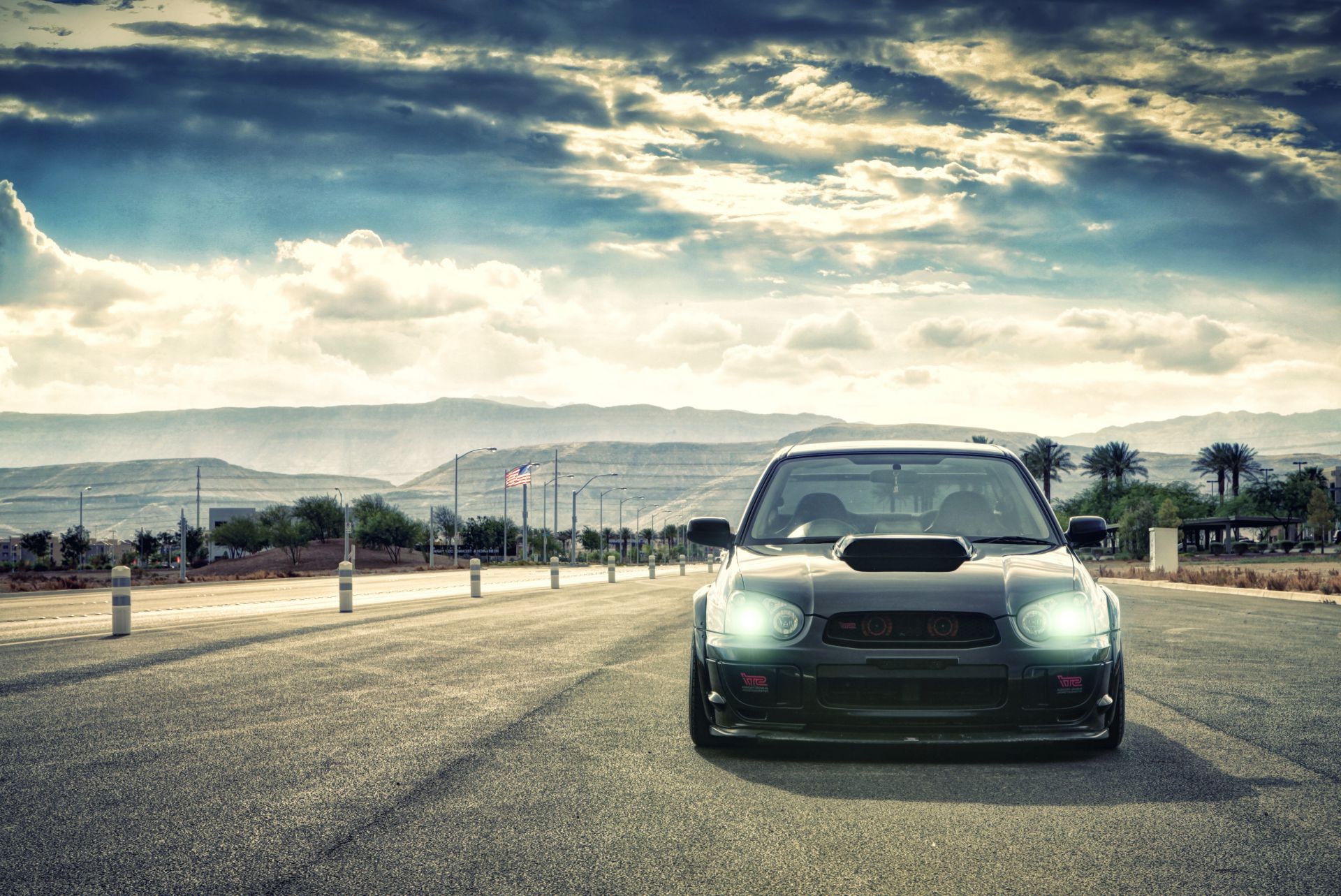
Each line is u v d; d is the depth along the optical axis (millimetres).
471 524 156000
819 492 7500
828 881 4258
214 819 5188
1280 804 5371
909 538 6492
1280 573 44719
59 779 6035
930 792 5637
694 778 5973
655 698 8898
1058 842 4750
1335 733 7215
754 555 6906
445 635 14875
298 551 131375
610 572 44875
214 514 172250
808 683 5992
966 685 5941
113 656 12234
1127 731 7293
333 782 5926
